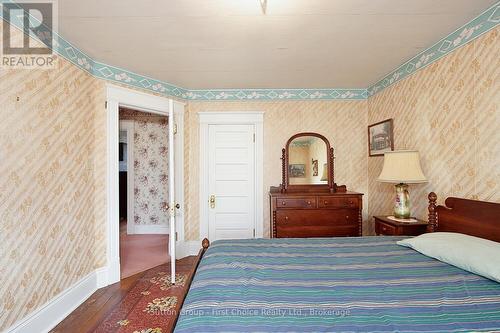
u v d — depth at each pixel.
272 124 3.68
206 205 3.70
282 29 2.08
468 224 1.85
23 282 1.78
